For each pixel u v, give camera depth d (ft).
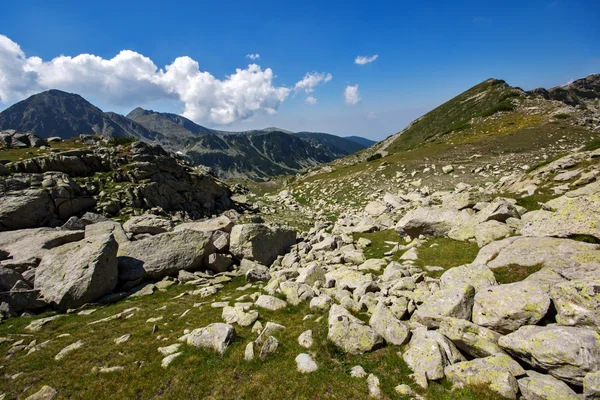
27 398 35.53
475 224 79.92
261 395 33.04
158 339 47.50
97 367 40.70
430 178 205.98
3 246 82.94
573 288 33.04
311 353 38.88
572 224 52.75
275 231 105.60
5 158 160.97
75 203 126.21
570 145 206.80
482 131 296.92
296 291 58.39
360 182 241.55
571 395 26.00
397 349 38.24
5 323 57.00
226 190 233.76
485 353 33.30
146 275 80.74
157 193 161.58
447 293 42.22
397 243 95.81
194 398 33.94
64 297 64.03
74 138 242.99
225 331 43.29
